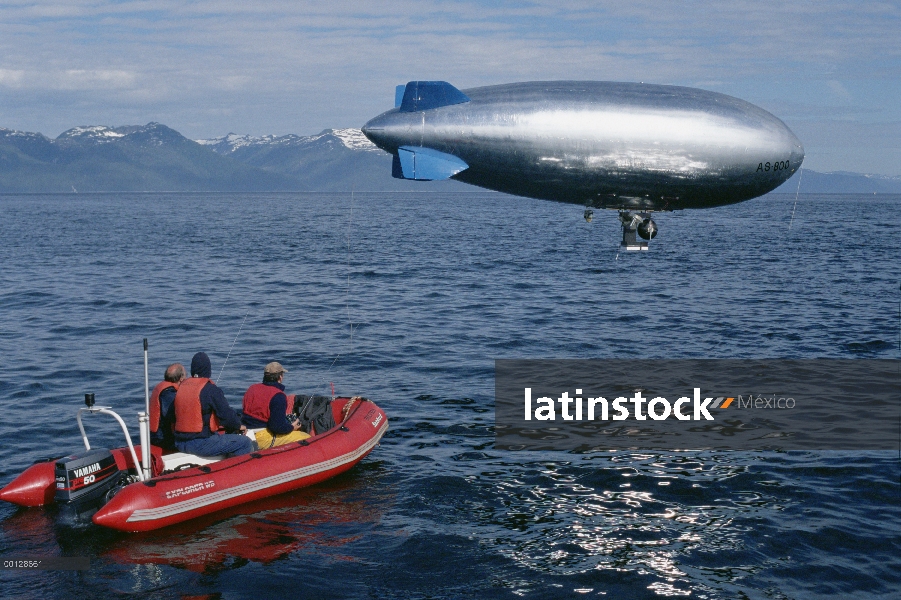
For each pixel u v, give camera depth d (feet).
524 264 151.84
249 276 132.26
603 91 51.60
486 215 433.89
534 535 35.63
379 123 54.39
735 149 51.52
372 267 146.00
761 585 31.32
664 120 50.65
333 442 42.09
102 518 34.30
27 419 50.90
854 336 79.20
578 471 43.27
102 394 57.21
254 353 72.28
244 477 38.01
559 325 86.17
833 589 30.96
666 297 107.34
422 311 95.81
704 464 44.14
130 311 95.40
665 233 261.85
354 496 39.78
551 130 51.03
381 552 33.88
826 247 198.39
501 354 71.82
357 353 72.13
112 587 30.73
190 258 164.55
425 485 41.16
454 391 59.47
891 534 35.35
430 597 30.37
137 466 36.42
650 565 32.89
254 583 31.14
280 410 41.70
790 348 73.67
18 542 34.27
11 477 40.91
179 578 31.45
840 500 39.06
